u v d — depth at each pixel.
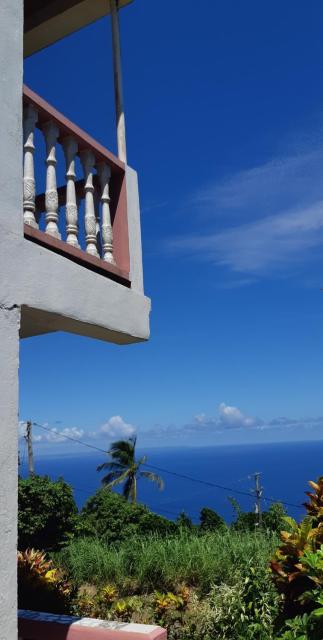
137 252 4.47
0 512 2.89
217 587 7.36
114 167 4.43
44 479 15.63
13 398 3.07
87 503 17.59
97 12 5.19
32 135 3.67
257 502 14.59
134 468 35.09
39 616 4.50
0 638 2.79
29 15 5.40
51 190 3.79
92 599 8.30
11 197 3.29
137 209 4.59
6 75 3.38
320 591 3.52
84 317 3.73
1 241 3.17
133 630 4.05
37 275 3.39
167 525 16.97
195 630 6.90
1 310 3.10
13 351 3.13
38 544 14.55
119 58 4.81
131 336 4.23
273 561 4.12
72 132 3.98
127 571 9.73
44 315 3.52
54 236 3.71
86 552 10.88
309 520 4.01
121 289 4.16
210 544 9.64
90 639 4.14
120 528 16.42
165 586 9.02
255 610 6.30
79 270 3.76
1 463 2.94
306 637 3.40
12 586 2.90
